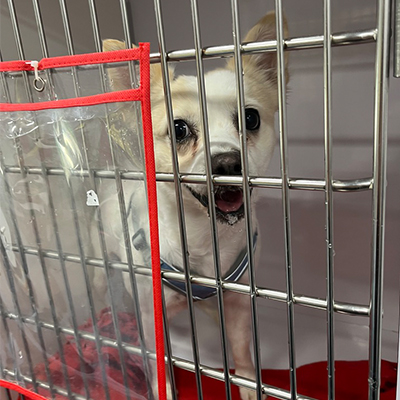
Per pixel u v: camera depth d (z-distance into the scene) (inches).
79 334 15.8
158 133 19.7
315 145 21.5
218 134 18.8
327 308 11.5
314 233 23.3
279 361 23.1
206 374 14.6
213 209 12.5
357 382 21.2
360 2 17.9
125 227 13.1
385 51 8.9
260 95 19.7
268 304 25.4
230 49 10.6
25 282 16.2
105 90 12.0
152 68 19.3
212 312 22.9
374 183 9.9
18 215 15.2
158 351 13.5
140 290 13.7
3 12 19.2
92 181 13.1
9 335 17.5
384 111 9.3
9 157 14.5
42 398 17.4
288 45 9.9
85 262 14.5
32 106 13.0
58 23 20.6
